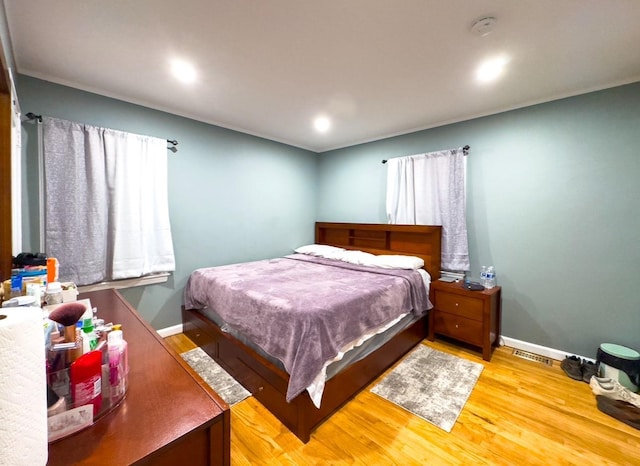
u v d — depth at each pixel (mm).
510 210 2645
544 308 2502
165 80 2166
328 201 4293
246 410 1782
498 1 1351
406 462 1426
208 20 1497
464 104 2578
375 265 3002
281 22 1510
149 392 785
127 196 2439
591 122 2232
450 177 2932
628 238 2121
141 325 1246
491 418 1733
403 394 1961
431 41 1665
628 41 1648
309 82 2186
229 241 3295
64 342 722
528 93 2346
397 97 2443
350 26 1539
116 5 1386
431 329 2816
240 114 2875
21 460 446
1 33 1333
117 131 2389
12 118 1494
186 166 2891
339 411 1790
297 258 3592
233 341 2092
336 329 1727
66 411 620
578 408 1822
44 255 1637
